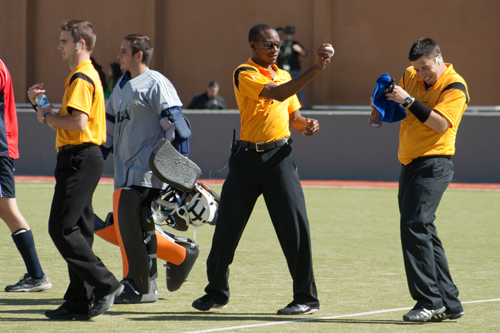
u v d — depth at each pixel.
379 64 78.81
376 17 78.62
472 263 30.86
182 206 22.77
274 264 30.03
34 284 24.50
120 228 22.88
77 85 20.17
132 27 83.38
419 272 20.84
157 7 82.62
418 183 21.34
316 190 57.50
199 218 22.72
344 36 79.12
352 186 60.31
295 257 21.83
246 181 21.69
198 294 24.84
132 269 23.06
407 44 78.31
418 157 21.61
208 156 65.19
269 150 21.58
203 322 20.84
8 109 24.33
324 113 64.38
